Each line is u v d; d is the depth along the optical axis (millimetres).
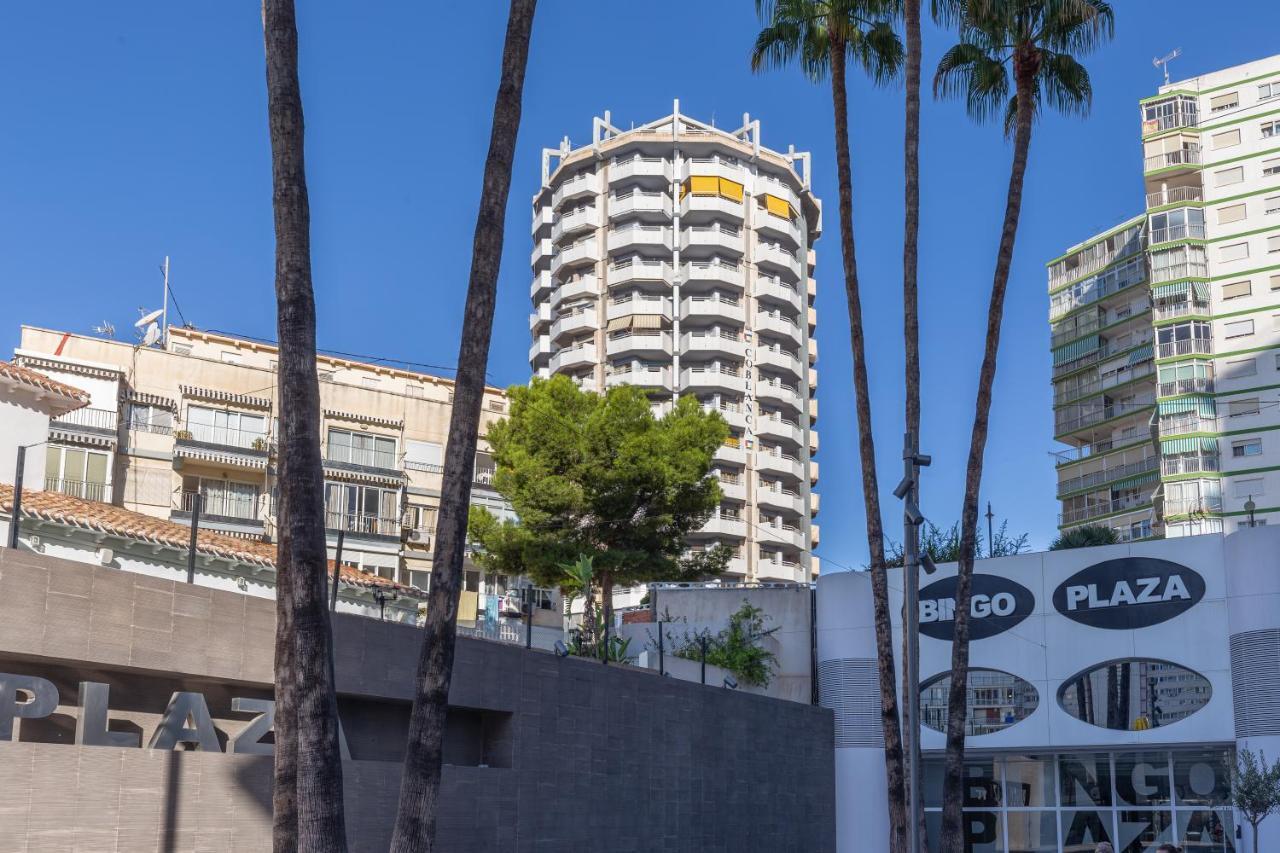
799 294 113312
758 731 35406
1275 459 80062
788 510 104938
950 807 27875
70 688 17609
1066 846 37562
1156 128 88312
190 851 18188
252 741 19594
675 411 48188
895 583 40812
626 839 28766
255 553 30438
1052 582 38469
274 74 14180
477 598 57094
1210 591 36062
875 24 32781
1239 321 83250
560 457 45031
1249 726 34156
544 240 115188
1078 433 94438
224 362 61719
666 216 108438
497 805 24812
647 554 44562
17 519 18859
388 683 22719
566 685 27438
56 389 32500
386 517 61656
